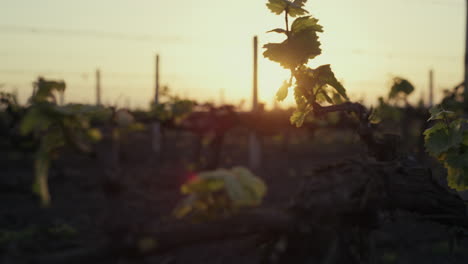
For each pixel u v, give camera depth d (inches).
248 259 144.9
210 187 35.9
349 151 602.9
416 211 52.2
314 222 39.3
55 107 41.2
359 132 61.4
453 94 241.9
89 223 247.4
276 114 217.0
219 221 34.3
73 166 434.9
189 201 36.3
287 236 37.8
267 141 735.1
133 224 32.3
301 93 57.1
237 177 36.3
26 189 349.4
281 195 340.2
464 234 60.2
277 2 53.7
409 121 289.1
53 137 39.6
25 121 38.6
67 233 214.5
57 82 45.3
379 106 65.3
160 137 544.7
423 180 52.4
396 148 58.9
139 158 507.8
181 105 206.2
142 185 354.9
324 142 727.1
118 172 34.2
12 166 439.2
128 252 31.0
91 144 39.6
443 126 65.0
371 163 48.6
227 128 220.4
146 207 266.8
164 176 395.2
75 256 30.3
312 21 54.8
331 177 44.5
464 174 62.7
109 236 31.4
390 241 225.3
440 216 52.5
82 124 41.4
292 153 601.9
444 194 53.2
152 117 203.5
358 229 43.1
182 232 32.7
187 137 766.5
